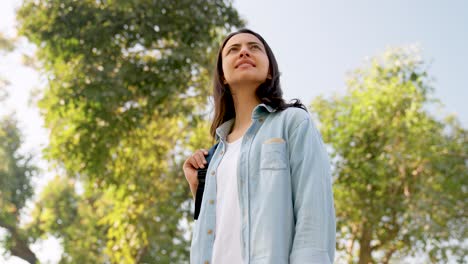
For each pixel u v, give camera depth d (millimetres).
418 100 12984
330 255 1369
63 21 8914
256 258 1394
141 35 8797
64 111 8906
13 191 19344
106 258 15984
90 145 9055
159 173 10219
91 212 16859
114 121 8867
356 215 12500
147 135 9898
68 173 9789
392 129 12469
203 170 1802
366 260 13055
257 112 1650
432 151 12586
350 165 12609
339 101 13859
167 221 10297
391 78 13289
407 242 12867
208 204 1618
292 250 1362
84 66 8703
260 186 1492
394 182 12586
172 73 8742
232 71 1768
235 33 1884
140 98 9203
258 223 1428
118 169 9664
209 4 9086
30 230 19359
